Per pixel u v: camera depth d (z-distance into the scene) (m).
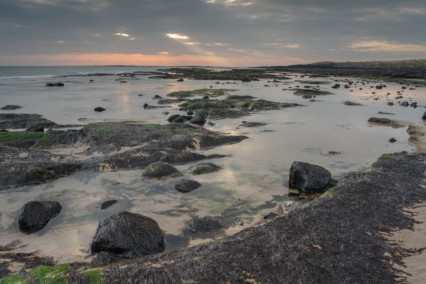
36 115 22.09
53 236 6.71
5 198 8.65
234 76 80.81
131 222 6.24
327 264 5.25
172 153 12.14
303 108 27.11
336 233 6.25
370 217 6.93
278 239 6.05
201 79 72.88
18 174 9.71
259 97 35.44
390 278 4.90
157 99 33.53
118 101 31.48
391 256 5.48
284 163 11.79
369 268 5.16
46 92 39.62
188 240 6.51
